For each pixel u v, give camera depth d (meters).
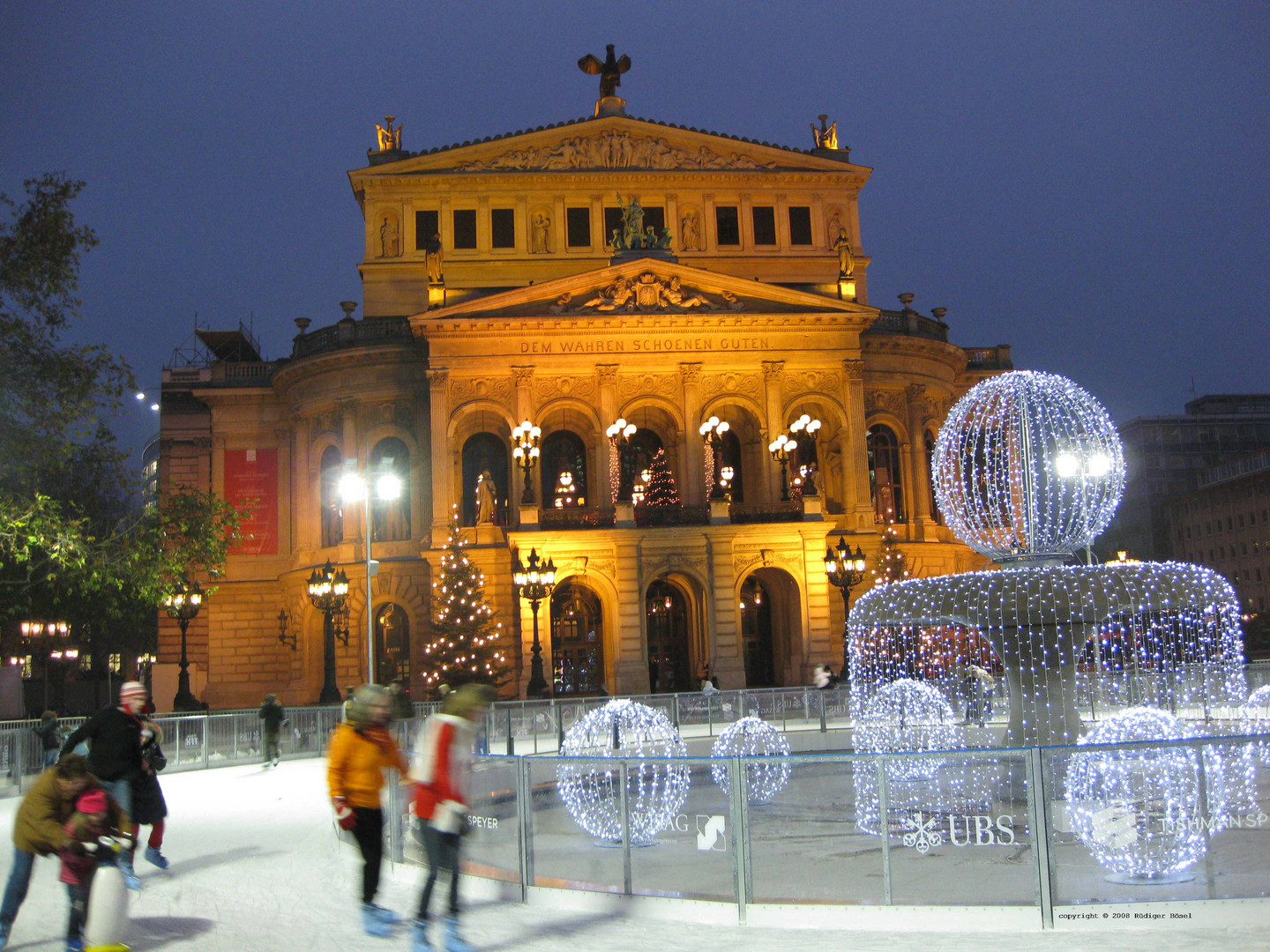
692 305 56.91
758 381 57.47
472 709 11.38
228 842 18.12
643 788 12.24
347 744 11.34
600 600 55.88
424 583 57.34
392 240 63.75
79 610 47.06
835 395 57.84
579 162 64.56
